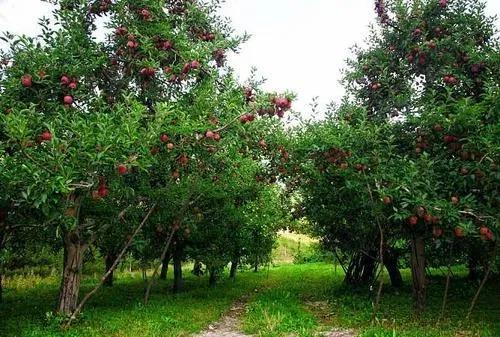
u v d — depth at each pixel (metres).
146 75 11.45
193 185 14.01
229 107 10.62
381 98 13.59
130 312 12.81
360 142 11.09
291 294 17.45
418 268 12.66
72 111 10.89
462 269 26.55
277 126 12.71
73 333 10.18
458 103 10.48
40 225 11.45
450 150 10.85
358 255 18.70
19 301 17.42
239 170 15.65
